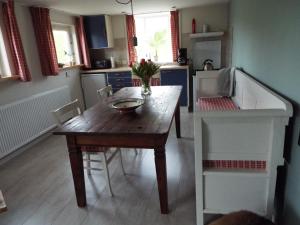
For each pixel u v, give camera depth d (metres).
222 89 3.65
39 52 3.76
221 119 1.50
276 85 1.82
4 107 3.00
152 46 5.38
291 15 1.49
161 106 2.35
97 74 5.10
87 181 2.49
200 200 1.70
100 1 3.57
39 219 2.00
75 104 2.42
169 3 4.12
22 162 3.04
